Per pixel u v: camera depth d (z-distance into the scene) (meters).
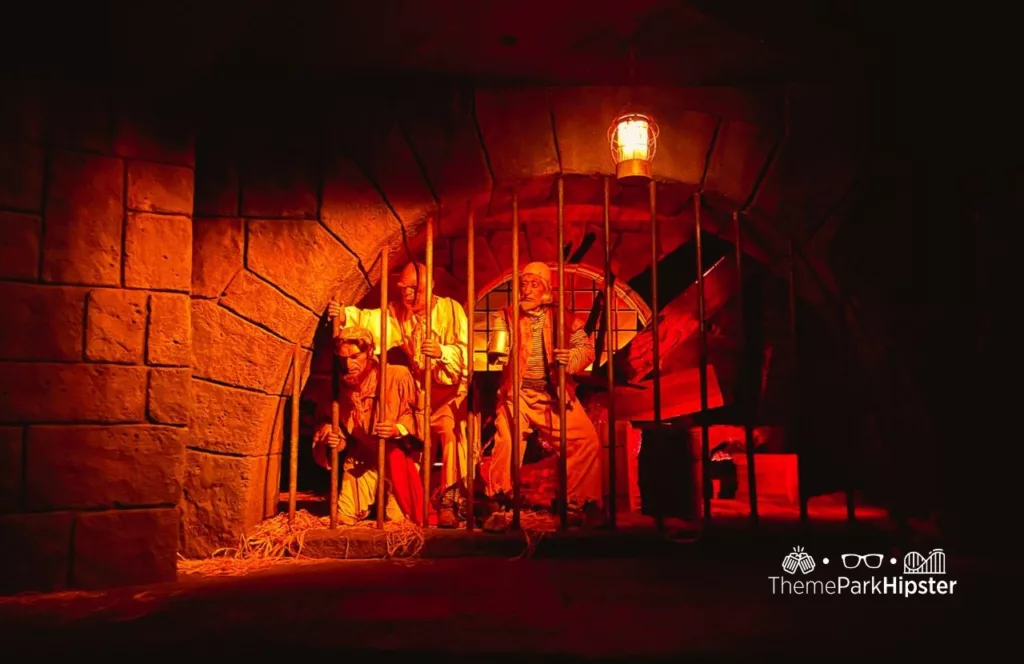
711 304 6.33
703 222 5.18
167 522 3.57
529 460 4.97
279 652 2.54
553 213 5.46
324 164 4.33
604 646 2.58
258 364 4.16
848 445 4.37
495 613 2.97
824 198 4.41
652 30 4.00
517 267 4.41
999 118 4.18
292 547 4.07
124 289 3.61
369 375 4.51
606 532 4.19
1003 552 4.01
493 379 6.65
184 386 3.69
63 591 3.34
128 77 3.70
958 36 3.95
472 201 4.52
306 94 4.39
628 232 6.04
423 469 4.27
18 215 3.45
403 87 4.48
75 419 3.46
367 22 3.87
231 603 3.12
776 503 5.70
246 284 4.18
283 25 3.85
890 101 4.38
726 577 3.59
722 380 6.39
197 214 4.18
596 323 5.75
